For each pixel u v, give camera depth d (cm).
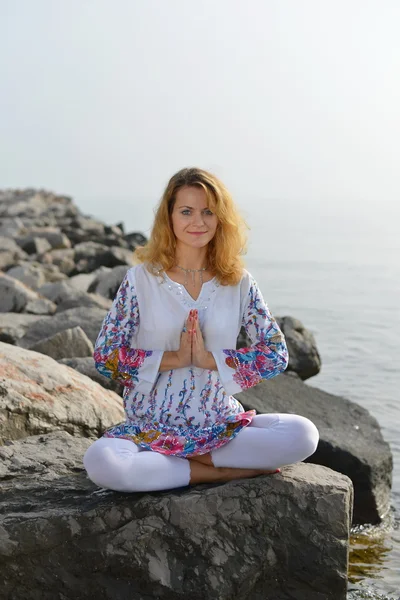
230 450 390
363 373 1014
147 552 372
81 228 2644
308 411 668
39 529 370
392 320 1417
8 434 483
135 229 5294
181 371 407
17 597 372
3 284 1126
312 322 1398
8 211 3016
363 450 595
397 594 458
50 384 521
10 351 539
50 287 1228
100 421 524
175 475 387
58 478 416
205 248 418
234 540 377
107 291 1285
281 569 383
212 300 414
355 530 561
